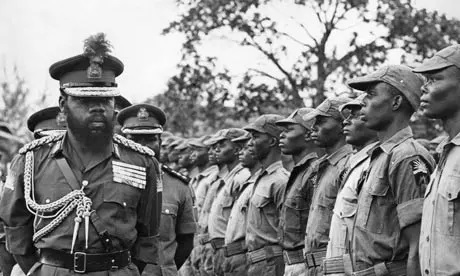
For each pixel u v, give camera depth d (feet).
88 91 22.65
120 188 23.11
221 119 71.31
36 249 23.91
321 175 31.35
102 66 22.86
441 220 21.56
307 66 66.13
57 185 22.91
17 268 32.30
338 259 26.53
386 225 24.72
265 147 39.09
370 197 25.00
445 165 21.85
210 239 47.93
